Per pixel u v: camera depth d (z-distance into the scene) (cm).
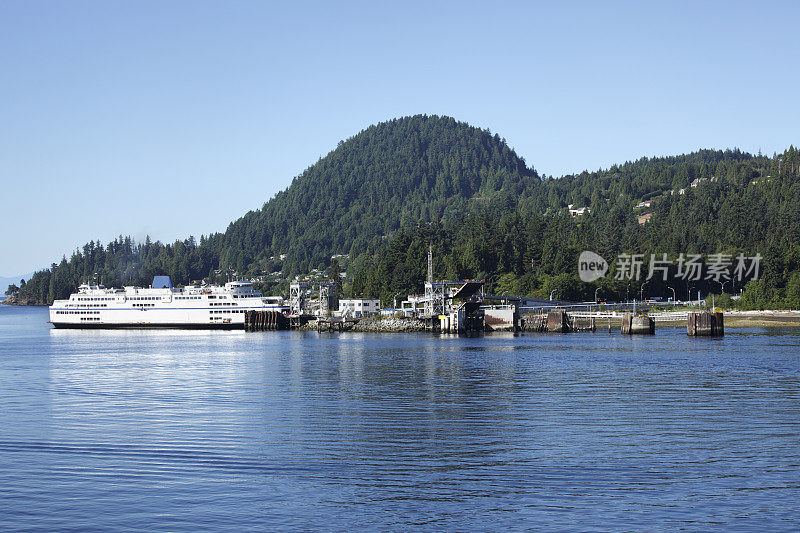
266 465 5100
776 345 14750
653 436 5859
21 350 16200
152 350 15688
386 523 3972
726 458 5156
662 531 3834
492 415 6869
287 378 9900
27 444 5825
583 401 7619
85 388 9156
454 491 4488
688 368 10575
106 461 5275
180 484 4688
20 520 4072
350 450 5503
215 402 7838
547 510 4141
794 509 4125
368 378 9800
